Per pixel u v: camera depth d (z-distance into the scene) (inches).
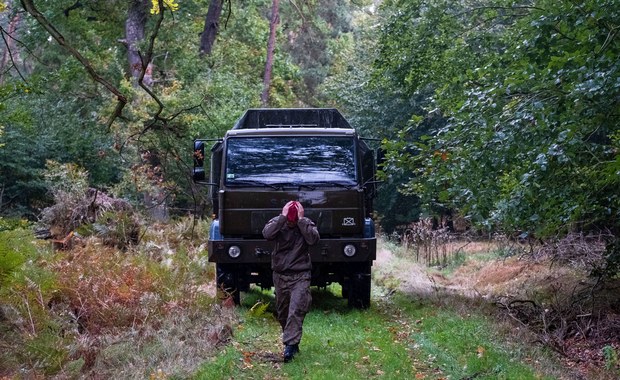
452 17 668.1
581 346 420.2
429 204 467.5
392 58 698.2
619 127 373.7
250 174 478.3
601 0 346.0
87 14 1131.9
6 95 468.8
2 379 306.8
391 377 314.5
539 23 387.5
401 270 810.2
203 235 791.7
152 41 311.6
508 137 357.4
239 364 335.9
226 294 488.7
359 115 1365.7
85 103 1125.1
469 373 325.4
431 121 1310.3
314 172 479.8
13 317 358.9
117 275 464.1
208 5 1365.7
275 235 352.8
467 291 614.2
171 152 429.1
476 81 425.7
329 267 504.7
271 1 1744.6
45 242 554.6
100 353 347.9
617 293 512.1
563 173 388.8
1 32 341.1
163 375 311.0
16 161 1045.8
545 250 652.7
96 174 1081.4
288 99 1716.3
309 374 318.0
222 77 1138.7
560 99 346.9
